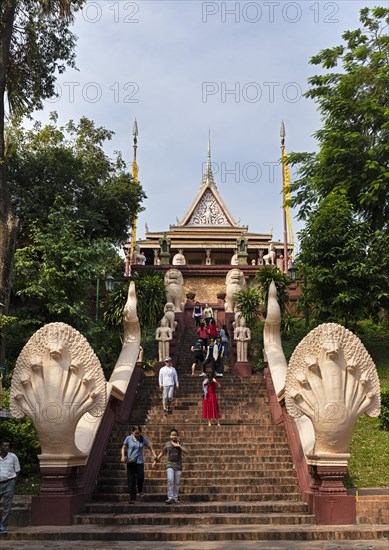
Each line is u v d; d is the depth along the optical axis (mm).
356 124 24688
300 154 25719
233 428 14656
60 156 28953
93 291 27266
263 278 23344
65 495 10461
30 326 20719
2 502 10258
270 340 19078
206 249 49156
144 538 9430
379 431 15148
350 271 20922
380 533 9602
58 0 19500
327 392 10633
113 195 30828
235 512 10812
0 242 17766
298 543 9133
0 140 18469
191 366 21391
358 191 24266
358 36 25297
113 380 16359
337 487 10492
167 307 22516
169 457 11297
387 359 21078
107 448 13695
